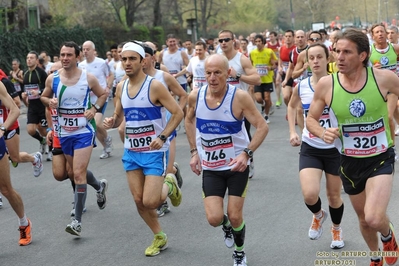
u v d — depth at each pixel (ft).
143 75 29.58
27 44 134.92
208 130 26.66
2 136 31.04
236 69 45.16
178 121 29.30
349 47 22.59
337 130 23.26
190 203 39.32
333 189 28.91
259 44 74.74
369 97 23.04
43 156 59.93
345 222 33.32
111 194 43.16
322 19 391.45
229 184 26.73
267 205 37.81
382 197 22.76
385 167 23.36
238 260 27.14
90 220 36.83
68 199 42.75
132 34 196.65
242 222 26.76
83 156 34.09
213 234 32.71
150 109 29.25
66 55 34.81
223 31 45.01
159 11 223.51
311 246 29.78
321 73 30.12
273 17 377.71
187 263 28.63
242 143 26.94
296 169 47.75
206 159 26.94
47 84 36.01
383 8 399.03
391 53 51.85
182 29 234.58
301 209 36.42
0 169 31.12
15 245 32.91
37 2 168.45
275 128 69.26
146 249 30.50
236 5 333.62
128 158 29.71
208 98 26.55
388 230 24.02
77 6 197.77
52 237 33.99
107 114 94.94
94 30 167.94
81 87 34.81
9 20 146.30
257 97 73.67
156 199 28.99
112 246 31.86
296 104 31.04
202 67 58.44
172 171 36.68
